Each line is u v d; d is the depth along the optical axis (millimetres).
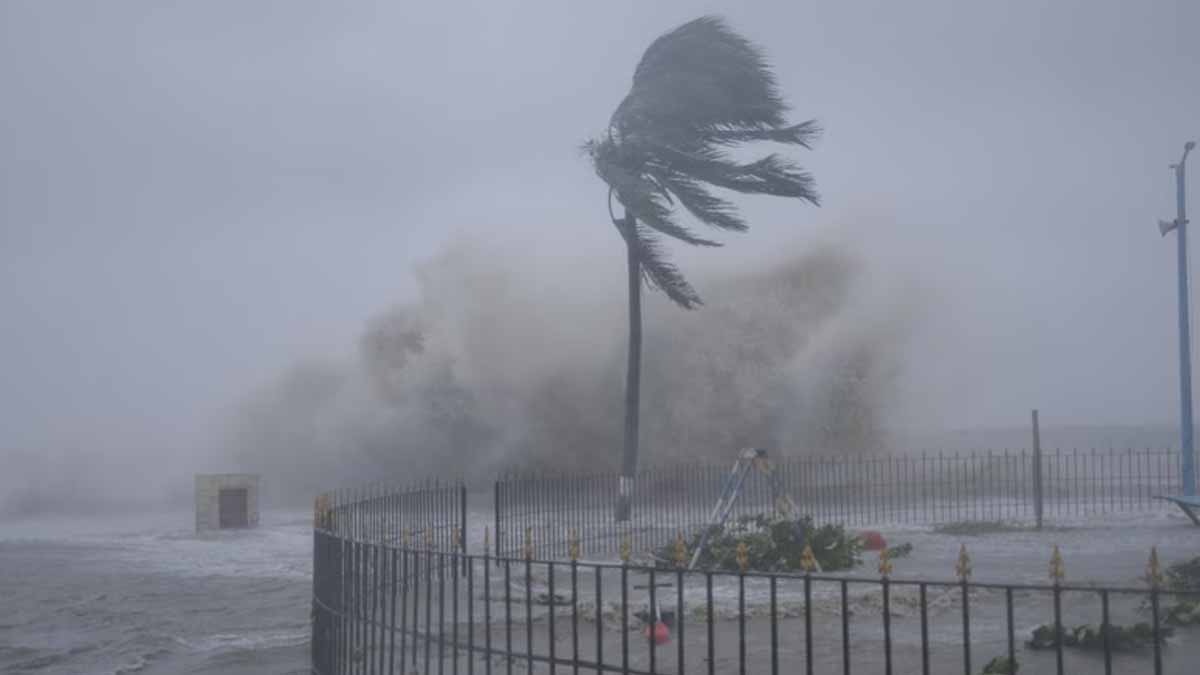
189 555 20938
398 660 8641
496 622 10055
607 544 15930
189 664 11242
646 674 6336
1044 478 23359
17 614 14516
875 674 7977
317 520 10750
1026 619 9766
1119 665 7863
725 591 11508
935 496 22500
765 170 23141
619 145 23422
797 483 21766
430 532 11734
